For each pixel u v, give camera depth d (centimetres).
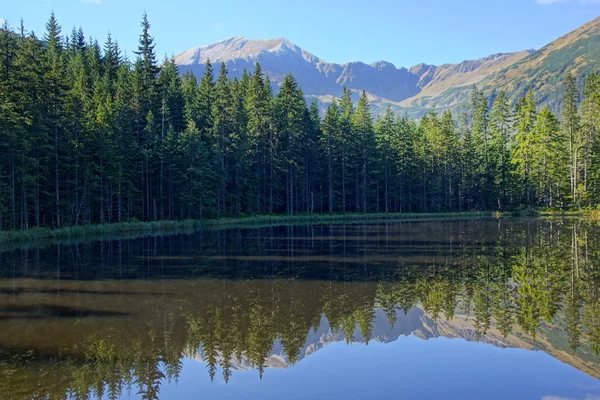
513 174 7262
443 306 1391
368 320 1255
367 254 2516
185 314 1298
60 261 2322
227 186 6222
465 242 3028
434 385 841
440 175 7756
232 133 6047
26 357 977
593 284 1648
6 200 3612
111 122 4716
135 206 5100
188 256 2492
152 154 5059
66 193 4228
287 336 1126
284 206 7175
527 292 1548
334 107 7756
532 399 778
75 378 878
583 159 6134
